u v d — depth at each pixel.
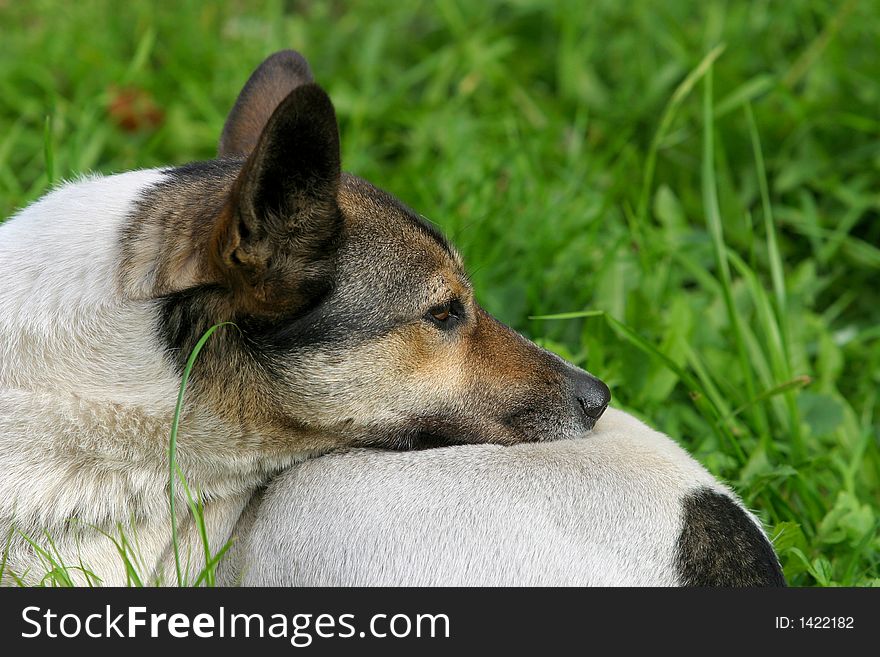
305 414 6.10
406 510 5.71
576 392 6.59
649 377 7.98
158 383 5.86
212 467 6.11
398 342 6.16
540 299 8.99
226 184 6.11
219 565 6.13
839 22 11.04
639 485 5.84
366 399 6.16
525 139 10.32
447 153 10.34
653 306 8.48
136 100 10.88
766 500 7.31
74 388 5.80
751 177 10.29
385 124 11.18
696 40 11.34
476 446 6.08
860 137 10.35
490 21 12.12
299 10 12.90
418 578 5.62
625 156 10.08
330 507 5.79
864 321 9.62
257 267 5.71
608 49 11.72
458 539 5.65
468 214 9.54
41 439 5.75
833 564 7.02
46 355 5.80
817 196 10.35
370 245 6.10
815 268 9.81
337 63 11.91
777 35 11.36
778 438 7.99
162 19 11.94
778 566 6.05
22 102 10.93
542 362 6.61
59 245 5.96
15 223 6.24
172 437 5.53
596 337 8.28
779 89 10.34
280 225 5.66
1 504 5.70
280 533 5.83
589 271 9.14
